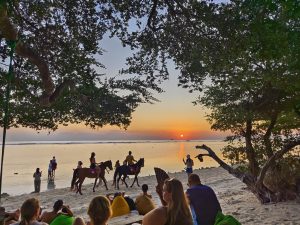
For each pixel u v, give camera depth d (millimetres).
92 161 23422
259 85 12562
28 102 9000
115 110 9180
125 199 9945
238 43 7840
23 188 31891
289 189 13336
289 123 14117
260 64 11133
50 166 34000
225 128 14219
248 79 11750
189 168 25078
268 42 7480
